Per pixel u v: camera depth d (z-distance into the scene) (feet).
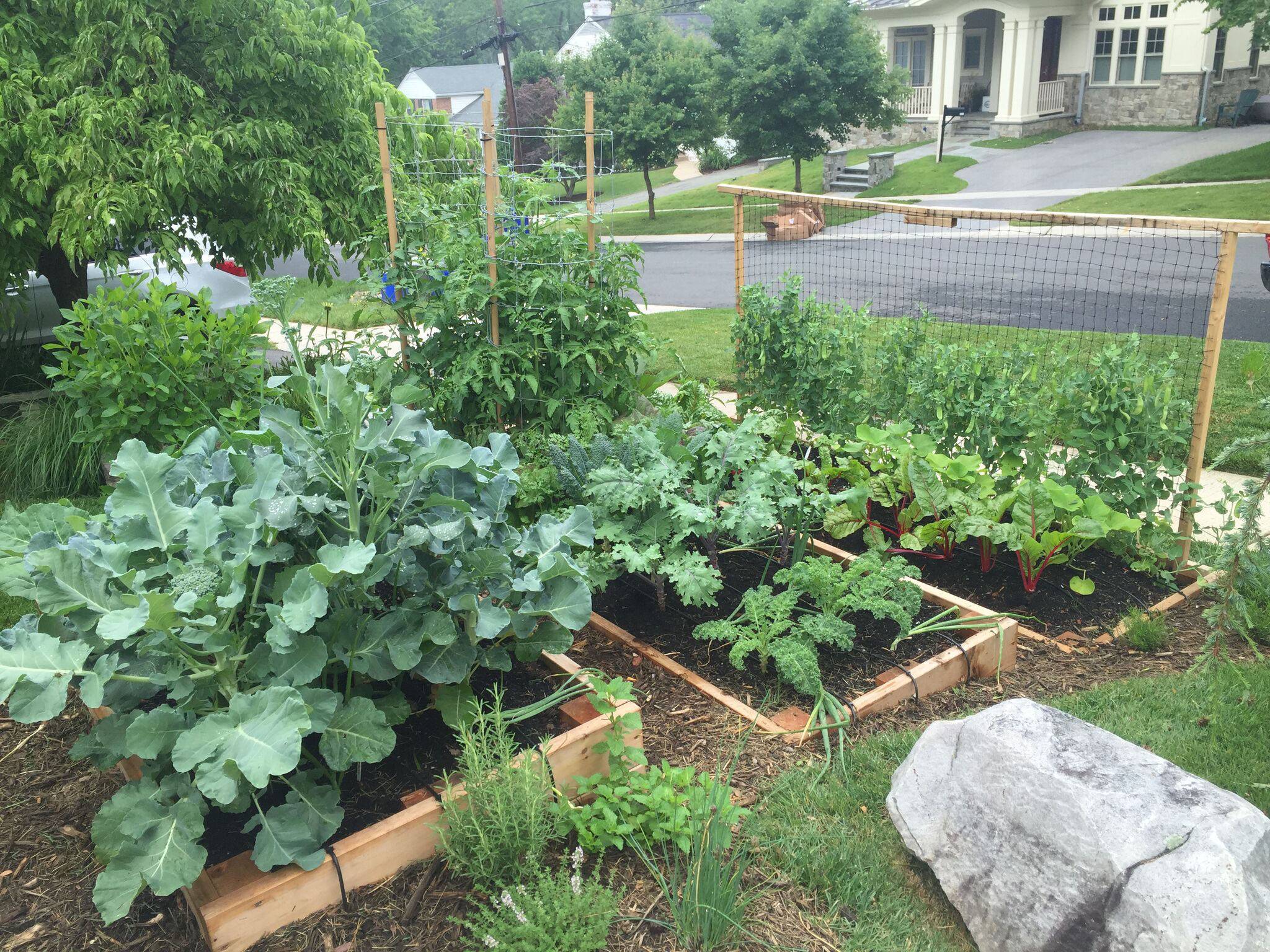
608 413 18.49
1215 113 89.51
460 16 251.19
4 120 21.11
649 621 14.28
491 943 8.02
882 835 9.97
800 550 15.14
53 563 9.37
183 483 11.32
